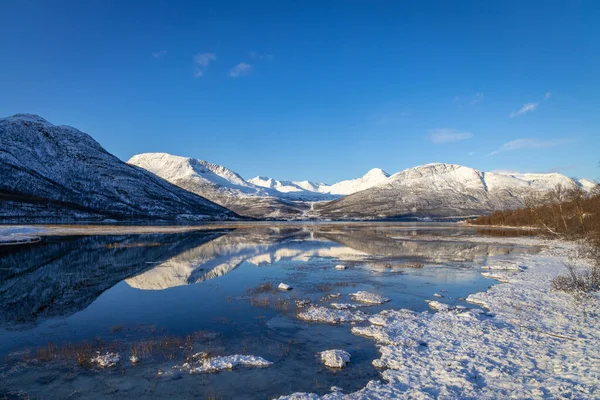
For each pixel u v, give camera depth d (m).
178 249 46.59
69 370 11.80
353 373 11.60
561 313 16.91
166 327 16.16
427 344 13.70
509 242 55.41
